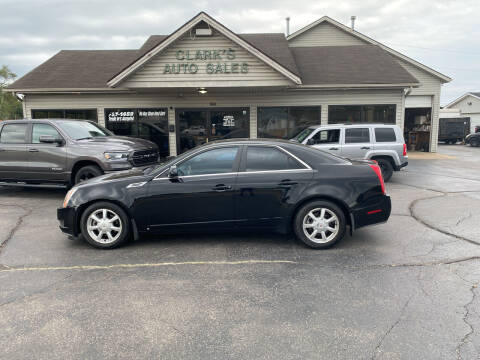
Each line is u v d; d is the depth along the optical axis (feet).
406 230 18.12
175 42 40.16
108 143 26.30
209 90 46.83
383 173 31.94
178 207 15.66
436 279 12.37
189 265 13.97
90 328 9.69
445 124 101.60
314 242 15.47
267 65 40.57
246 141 16.24
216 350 8.71
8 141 27.40
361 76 47.62
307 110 48.62
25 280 12.74
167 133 48.75
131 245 16.43
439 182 32.60
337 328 9.56
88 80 47.57
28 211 23.24
